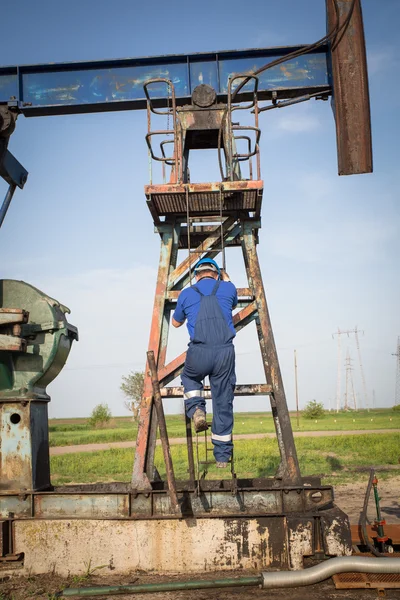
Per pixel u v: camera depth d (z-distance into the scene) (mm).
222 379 6023
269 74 8922
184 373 6215
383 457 20578
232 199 7418
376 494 6504
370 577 5535
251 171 7727
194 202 7473
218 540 6078
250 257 7777
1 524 6160
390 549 6375
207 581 5492
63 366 7195
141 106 9195
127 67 9102
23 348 6578
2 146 8523
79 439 46000
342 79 8297
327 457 21141
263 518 6105
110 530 6152
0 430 6660
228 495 6367
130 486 7305
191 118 8320
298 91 8930
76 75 9109
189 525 6109
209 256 7859
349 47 8320
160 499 6359
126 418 124500
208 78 9000
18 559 6152
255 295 7586
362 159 8172
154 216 7766
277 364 7332
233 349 6086
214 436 6059
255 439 32438
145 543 6105
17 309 6504
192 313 6254
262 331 7465
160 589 5434
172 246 7945
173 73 9055
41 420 6988
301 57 8930
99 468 20078
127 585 5465
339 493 12594
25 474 6586
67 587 5707
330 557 6070
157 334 7566
